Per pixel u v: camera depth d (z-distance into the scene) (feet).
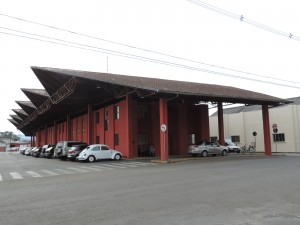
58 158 112.88
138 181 41.55
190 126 124.36
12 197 32.19
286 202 27.35
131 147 98.63
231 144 132.46
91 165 75.82
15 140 524.93
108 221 21.98
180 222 21.47
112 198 30.04
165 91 78.23
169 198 29.35
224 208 25.31
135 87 79.82
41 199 30.66
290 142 126.93
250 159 81.66
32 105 202.18
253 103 111.14
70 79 103.91
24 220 22.81
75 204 27.81
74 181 43.98
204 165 64.28
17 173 60.64
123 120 103.19
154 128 110.22
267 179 40.86
